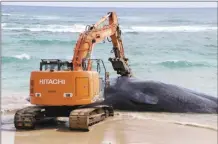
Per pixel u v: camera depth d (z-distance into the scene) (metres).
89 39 18.64
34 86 16.97
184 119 19.12
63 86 16.80
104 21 20.45
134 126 17.25
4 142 14.76
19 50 48.34
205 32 82.38
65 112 17.77
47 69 17.77
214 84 33.88
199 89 31.48
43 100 16.86
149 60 47.94
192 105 21.22
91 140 15.06
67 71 16.91
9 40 54.75
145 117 19.47
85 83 16.91
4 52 45.84
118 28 22.11
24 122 16.77
